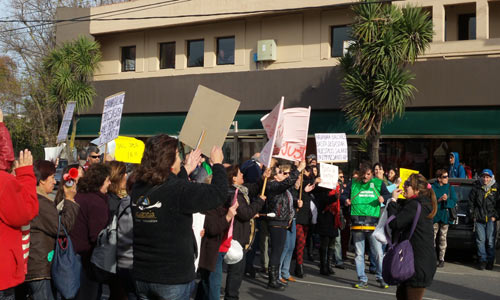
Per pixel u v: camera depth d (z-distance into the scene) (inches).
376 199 331.3
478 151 588.1
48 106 1101.1
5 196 147.3
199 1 757.9
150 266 143.9
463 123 572.7
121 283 193.5
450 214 408.2
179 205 145.1
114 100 324.5
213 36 772.6
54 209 186.9
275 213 313.6
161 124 782.5
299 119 309.1
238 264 244.2
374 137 551.2
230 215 217.8
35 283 185.9
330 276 366.9
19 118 1160.8
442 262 413.4
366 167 332.8
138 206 147.5
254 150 695.1
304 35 704.4
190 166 169.2
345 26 681.0
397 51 531.2
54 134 1115.9
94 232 198.1
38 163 196.5
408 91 538.0
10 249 151.2
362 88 539.5
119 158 360.5
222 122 199.3
